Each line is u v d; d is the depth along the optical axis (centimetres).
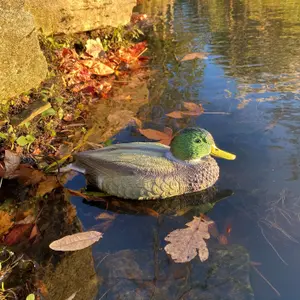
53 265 55
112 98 118
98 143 90
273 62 139
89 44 140
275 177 71
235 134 88
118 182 69
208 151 70
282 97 107
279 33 181
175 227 61
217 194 69
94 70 135
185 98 113
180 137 69
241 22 213
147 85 128
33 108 90
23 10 89
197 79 128
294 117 94
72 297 49
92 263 54
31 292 50
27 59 90
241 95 111
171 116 102
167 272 52
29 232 63
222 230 59
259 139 85
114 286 50
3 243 60
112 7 155
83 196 71
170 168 69
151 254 55
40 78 96
